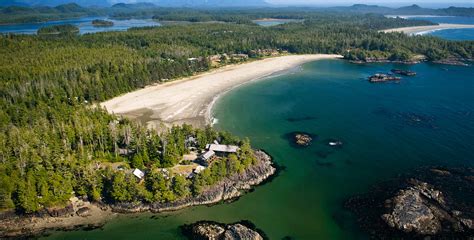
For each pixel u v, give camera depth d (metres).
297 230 95.44
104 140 127.62
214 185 109.81
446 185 109.12
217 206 104.81
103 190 106.56
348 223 97.62
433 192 103.88
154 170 110.62
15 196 99.88
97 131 130.00
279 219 99.62
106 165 118.38
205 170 109.19
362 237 92.19
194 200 105.62
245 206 105.06
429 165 123.62
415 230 90.62
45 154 112.44
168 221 98.12
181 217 99.75
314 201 107.56
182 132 135.75
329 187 114.50
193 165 118.44
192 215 100.62
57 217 99.38
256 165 122.38
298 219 99.69
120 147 131.38
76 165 111.81
